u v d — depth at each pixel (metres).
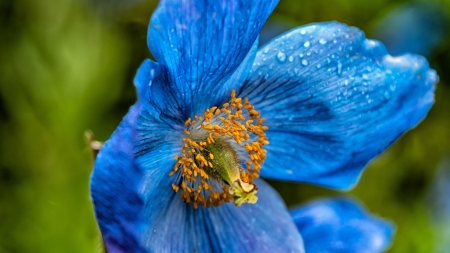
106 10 0.39
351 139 0.28
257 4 0.26
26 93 0.39
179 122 0.28
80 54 0.39
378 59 0.28
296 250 0.29
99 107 0.39
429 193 0.45
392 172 0.44
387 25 0.44
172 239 0.28
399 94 0.28
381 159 0.44
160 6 0.25
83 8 0.40
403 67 0.28
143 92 0.24
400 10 0.44
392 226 0.33
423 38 0.44
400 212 0.44
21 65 0.40
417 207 0.44
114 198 0.24
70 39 0.40
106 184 0.24
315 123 0.28
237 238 0.29
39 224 0.37
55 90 0.39
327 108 0.28
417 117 0.29
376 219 0.33
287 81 0.28
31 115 0.39
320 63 0.28
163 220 0.28
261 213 0.29
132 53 0.39
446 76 0.45
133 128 0.24
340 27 0.28
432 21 0.44
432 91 0.29
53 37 0.40
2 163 0.39
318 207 0.32
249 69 0.28
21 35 0.40
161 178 0.28
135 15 0.39
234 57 0.26
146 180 0.26
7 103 0.39
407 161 0.44
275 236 0.29
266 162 0.29
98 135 0.39
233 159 0.28
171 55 0.25
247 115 0.28
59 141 0.39
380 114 0.28
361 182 0.44
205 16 0.25
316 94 0.28
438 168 0.45
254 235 0.29
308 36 0.28
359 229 0.32
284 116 0.28
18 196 0.38
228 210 0.29
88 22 0.40
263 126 0.28
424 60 0.28
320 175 0.29
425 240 0.44
